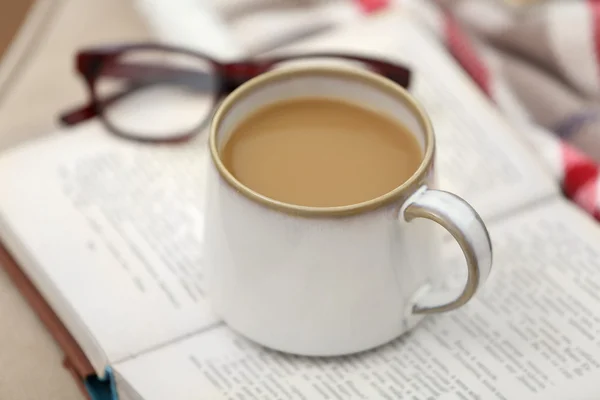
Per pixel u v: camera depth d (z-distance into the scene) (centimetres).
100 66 71
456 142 68
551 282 62
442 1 79
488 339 60
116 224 64
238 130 59
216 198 56
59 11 76
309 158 58
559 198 66
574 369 58
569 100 75
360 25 74
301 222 54
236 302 58
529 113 75
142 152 68
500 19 77
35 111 72
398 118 60
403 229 56
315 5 77
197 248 63
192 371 59
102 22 76
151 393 58
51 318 62
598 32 75
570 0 76
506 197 65
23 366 61
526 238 64
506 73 77
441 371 59
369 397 58
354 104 61
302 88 61
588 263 63
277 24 75
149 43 71
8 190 65
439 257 59
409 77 69
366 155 58
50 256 62
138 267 62
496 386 58
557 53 75
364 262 56
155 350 59
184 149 68
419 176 55
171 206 65
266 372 59
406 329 59
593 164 67
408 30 73
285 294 57
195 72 71
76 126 69
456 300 57
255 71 71
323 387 58
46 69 74
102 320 60
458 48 75
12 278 64
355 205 54
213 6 75
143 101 71
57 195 65
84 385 60
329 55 71
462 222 54
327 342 58
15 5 75
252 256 56
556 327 60
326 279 56
